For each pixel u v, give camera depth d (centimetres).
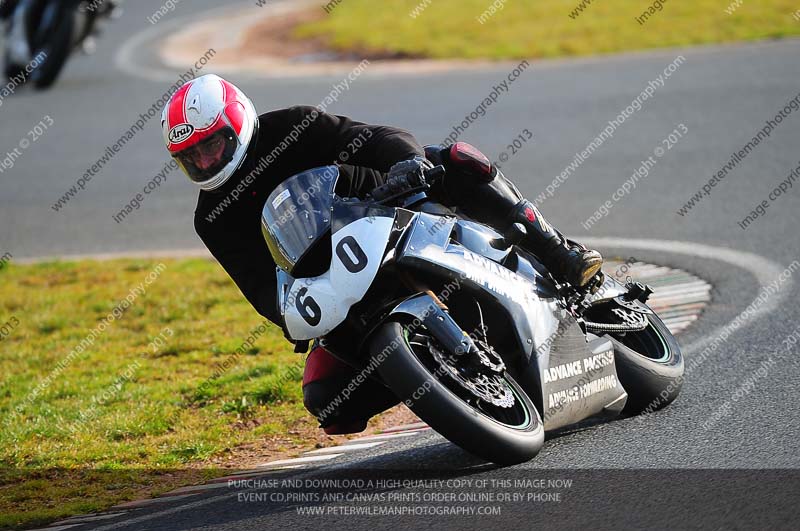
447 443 1611
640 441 1480
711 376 1802
